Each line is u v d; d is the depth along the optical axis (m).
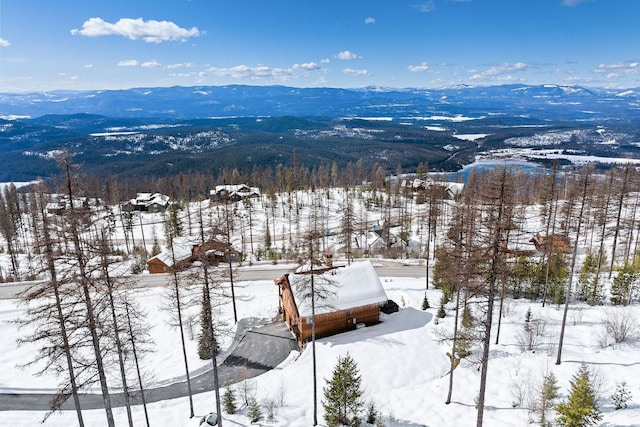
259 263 64.56
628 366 24.89
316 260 27.89
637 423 18.11
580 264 51.16
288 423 26.36
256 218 95.38
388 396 28.52
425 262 63.91
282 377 32.59
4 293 52.03
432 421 24.30
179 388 32.56
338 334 38.78
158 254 61.56
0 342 38.66
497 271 19.17
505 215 18.45
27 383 32.88
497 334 32.50
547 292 41.38
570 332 32.00
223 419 27.17
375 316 40.38
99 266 17.97
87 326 18.17
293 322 39.81
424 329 38.19
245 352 37.47
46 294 17.56
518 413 22.84
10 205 86.06
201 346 36.22
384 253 70.75
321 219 90.56
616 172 45.94
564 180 95.69
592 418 18.69
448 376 30.11
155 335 40.19
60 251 17.06
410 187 112.12
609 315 33.22
